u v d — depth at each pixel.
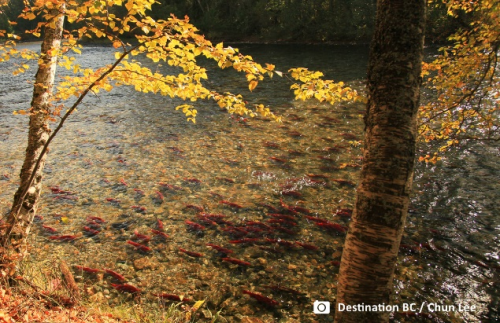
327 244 7.36
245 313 5.62
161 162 11.51
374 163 3.03
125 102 19.34
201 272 6.56
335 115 16.09
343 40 43.69
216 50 4.25
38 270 5.98
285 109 17.36
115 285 6.14
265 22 49.09
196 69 5.05
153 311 5.60
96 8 4.00
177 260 6.88
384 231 3.01
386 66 2.96
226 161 11.51
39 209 8.70
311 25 44.88
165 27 4.23
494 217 8.03
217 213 8.51
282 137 13.60
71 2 4.15
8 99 20.31
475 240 7.29
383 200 2.99
